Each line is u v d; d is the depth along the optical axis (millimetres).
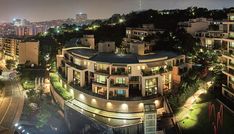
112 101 86438
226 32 99062
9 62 197625
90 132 82688
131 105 85625
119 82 89812
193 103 84562
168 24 170625
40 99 114438
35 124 93000
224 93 87000
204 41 135500
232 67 84500
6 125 91625
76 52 107875
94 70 94438
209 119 74312
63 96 100000
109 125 77750
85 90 94562
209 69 107312
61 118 97062
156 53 103812
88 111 88188
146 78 88250
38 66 171000
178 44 123562
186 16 191375
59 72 121750
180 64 101500
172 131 72500
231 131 67438
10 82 151500
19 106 109938
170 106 83250
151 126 69750
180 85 95250
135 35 157000
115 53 103938
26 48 175000
